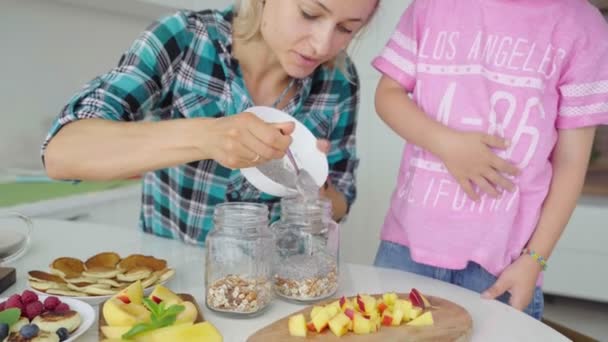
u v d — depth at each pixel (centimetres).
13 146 209
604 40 107
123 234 120
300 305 83
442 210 110
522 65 107
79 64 229
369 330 71
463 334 71
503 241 105
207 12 114
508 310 84
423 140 109
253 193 118
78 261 90
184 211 118
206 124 79
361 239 254
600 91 107
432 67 113
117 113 93
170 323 69
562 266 233
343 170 130
